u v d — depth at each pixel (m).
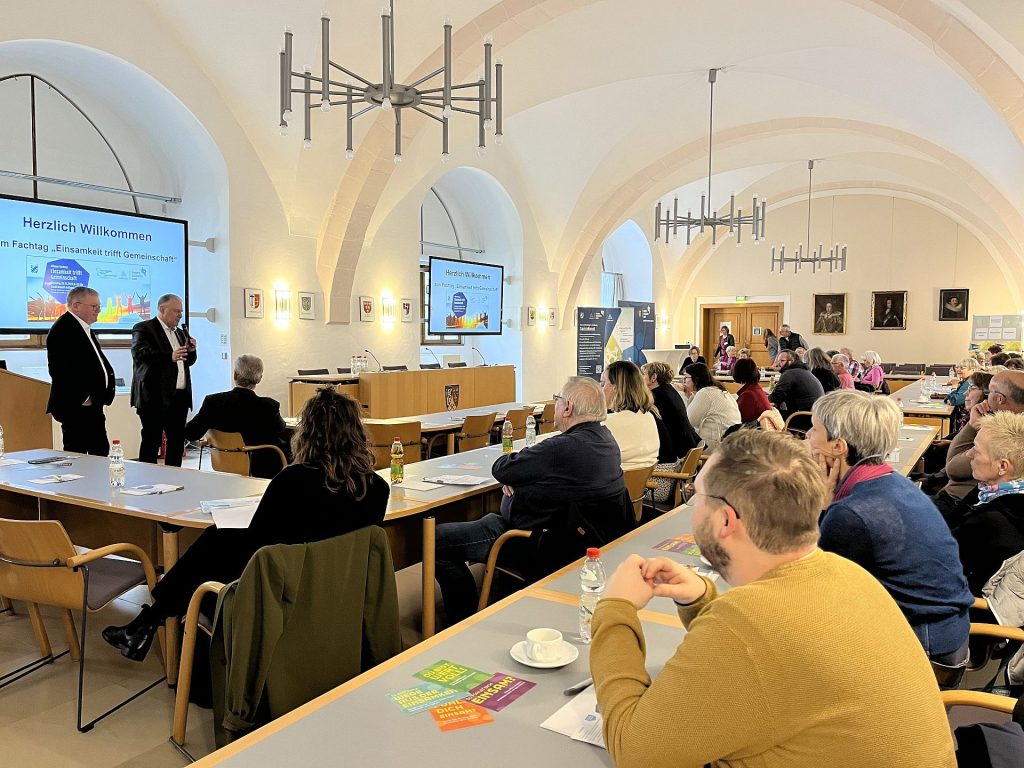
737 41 7.62
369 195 8.59
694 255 17.56
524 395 12.32
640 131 10.54
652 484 4.54
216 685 2.14
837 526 1.94
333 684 2.26
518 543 3.33
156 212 8.12
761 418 3.19
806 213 16.61
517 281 12.16
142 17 6.81
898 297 15.84
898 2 5.94
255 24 6.71
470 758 1.29
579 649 1.74
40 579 2.76
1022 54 5.18
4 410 5.25
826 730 1.01
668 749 1.05
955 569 1.98
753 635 1.04
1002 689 2.13
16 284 6.60
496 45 7.02
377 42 6.73
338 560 2.24
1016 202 9.42
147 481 3.65
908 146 10.74
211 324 7.99
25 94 7.06
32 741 2.62
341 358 9.26
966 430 4.45
